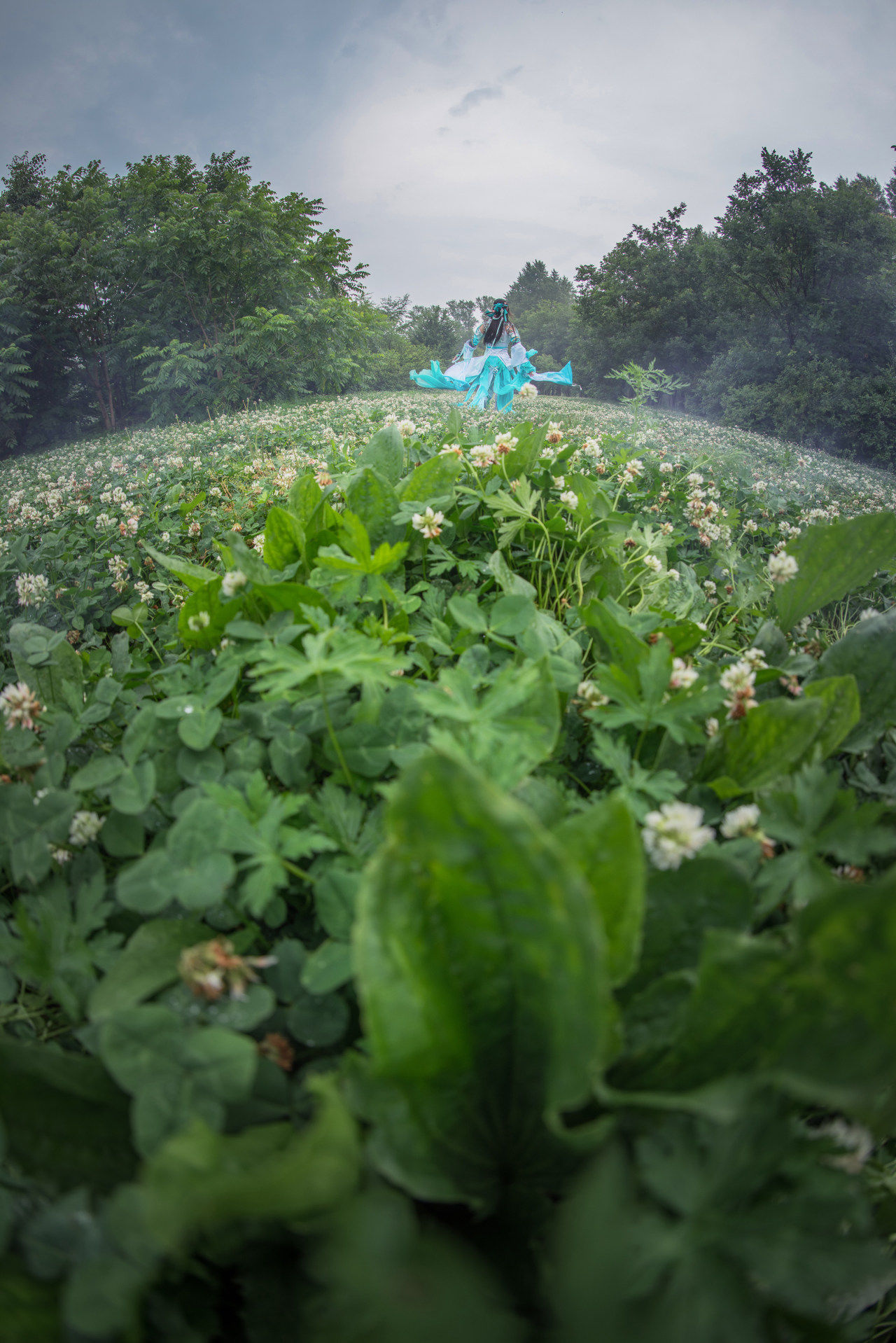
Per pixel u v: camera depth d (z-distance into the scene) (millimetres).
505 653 2072
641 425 12148
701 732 1589
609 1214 742
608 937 993
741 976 915
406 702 1618
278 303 30203
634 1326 736
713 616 2729
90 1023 1209
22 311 31812
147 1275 838
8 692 1760
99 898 1338
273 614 1952
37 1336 791
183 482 6086
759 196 33812
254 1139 943
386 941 896
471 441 3385
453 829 884
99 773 1498
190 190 33000
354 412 13375
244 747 1640
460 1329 701
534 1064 1021
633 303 44031
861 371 28422
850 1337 1108
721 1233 824
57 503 6648
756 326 32656
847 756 1904
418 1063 930
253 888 1196
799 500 7008
